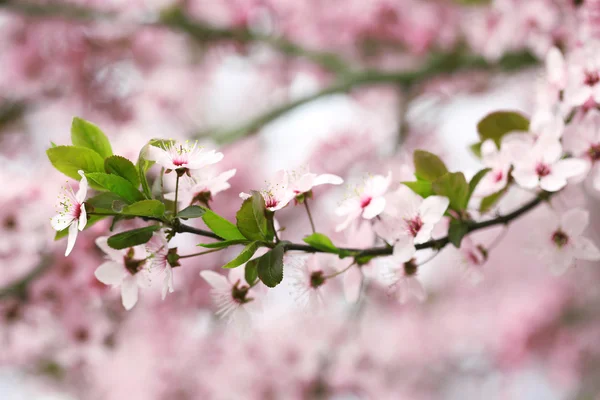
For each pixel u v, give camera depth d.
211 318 1.23
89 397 1.53
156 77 1.53
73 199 0.75
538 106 0.82
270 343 1.37
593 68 0.80
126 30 1.45
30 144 1.53
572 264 0.79
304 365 1.35
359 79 1.28
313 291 0.78
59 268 0.93
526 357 1.85
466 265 0.80
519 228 2.31
